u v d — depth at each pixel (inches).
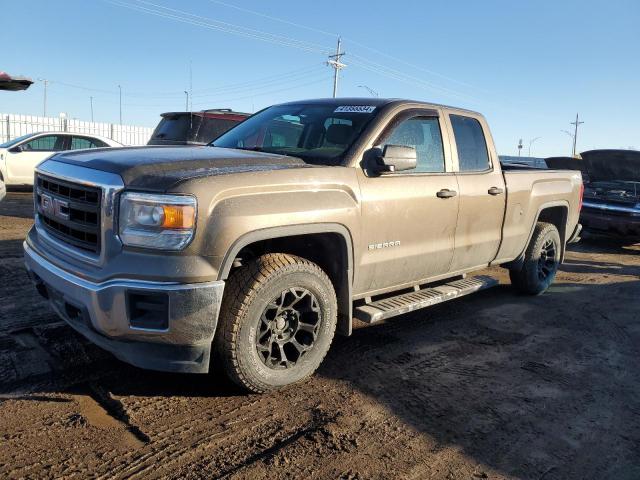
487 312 223.0
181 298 114.8
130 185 117.7
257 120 192.7
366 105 172.1
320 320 142.3
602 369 168.9
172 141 431.8
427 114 180.7
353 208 146.3
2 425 115.7
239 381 130.6
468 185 188.9
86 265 124.0
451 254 187.3
